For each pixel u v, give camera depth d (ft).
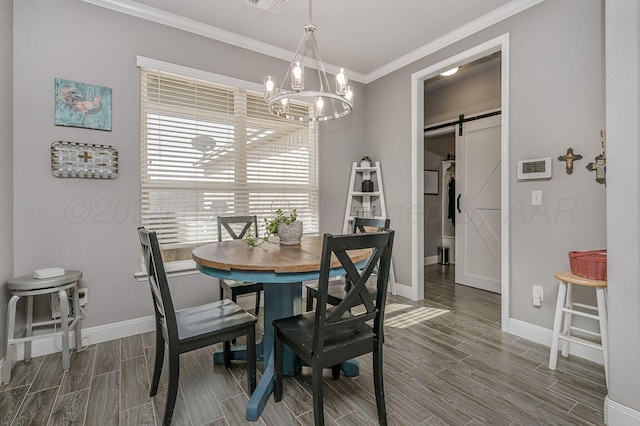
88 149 7.51
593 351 6.73
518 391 5.67
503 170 8.36
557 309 6.42
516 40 8.11
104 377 6.14
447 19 8.84
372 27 9.24
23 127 6.82
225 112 9.74
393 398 5.49
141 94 8.33
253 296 10.36
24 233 6.86
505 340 7.84
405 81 11.34
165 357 6.95
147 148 8.48
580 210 7.02
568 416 5.00
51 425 4.79
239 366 6.59
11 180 6.63
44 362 6.68
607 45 4.82
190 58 8.97
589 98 6.85
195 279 9.20
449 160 17.76
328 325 4.40
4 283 6.31
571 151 7.09
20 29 6.79
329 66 11.86
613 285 4.75
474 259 12.85
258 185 10.45
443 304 10.71
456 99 13.62
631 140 4.57
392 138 11.93
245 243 7.13
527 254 7.93
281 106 7.83
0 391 5.65
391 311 10.02
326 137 12.07
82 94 7.45
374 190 12.74
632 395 4.54
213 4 8.08
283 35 9.67
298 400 5.43
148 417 4.99
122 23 7.97
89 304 7.61
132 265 8.17
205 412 5.12
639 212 4.50
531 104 7.82
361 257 5.60
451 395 5.57
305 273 4.99
